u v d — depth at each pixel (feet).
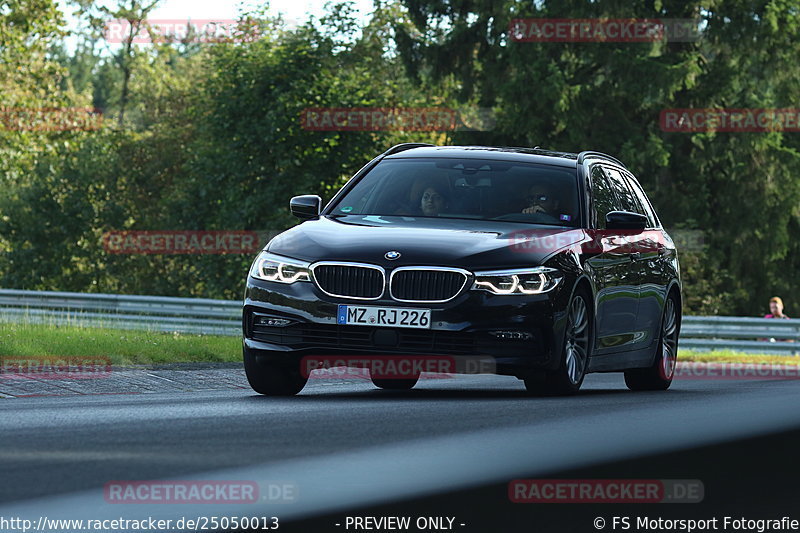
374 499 33.81
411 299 81.25
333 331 82.07
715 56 389.60
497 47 387.14
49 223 452.35
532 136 372.79
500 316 81.05
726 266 407.64
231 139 360.89
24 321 171.73
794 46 381.60
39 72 468.75
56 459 42.06
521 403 73.51
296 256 84.02
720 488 35.42
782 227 396.57
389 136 360.48
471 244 83.15
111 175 463.83
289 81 355.36
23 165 456.04
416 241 83.25
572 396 86.02
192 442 47.65
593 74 387.55
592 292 88.48
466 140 384.88
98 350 123.85
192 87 486.79
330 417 60.85
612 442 47.93
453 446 47.29
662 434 51.01
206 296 391.04
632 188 109.81
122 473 38.78
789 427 52.31
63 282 454.81
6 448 45.21
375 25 409.69
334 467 40.78
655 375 108.88
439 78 395.14
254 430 53.01
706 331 240.12
